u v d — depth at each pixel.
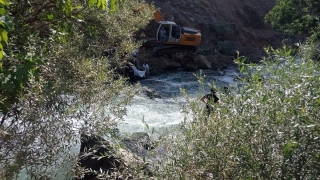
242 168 2.78
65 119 3.91
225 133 2.93
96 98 4.36
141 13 7.69
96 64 4.82
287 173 2.65
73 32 5.54
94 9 5.91
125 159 3.55
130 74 20.20
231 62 28.17
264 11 39.94
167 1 32.88
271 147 2.76
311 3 22.77
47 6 5.21
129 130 12.28
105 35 6.34
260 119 2.79
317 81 2.87
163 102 16.14
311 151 2.62
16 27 4.57
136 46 6.73
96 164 6.29
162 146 3.61
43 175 3.84
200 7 34.25
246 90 3.05
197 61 25.17
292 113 2.72
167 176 3.05
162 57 25.03
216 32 33.12
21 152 3.53
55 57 4.46
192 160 3.02
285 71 3.13
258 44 35.38
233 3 37.75
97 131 4.22
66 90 4.09
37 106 3.61
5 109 3.69
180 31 25.58
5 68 3.78
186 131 3.36
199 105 3.69
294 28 23.88
